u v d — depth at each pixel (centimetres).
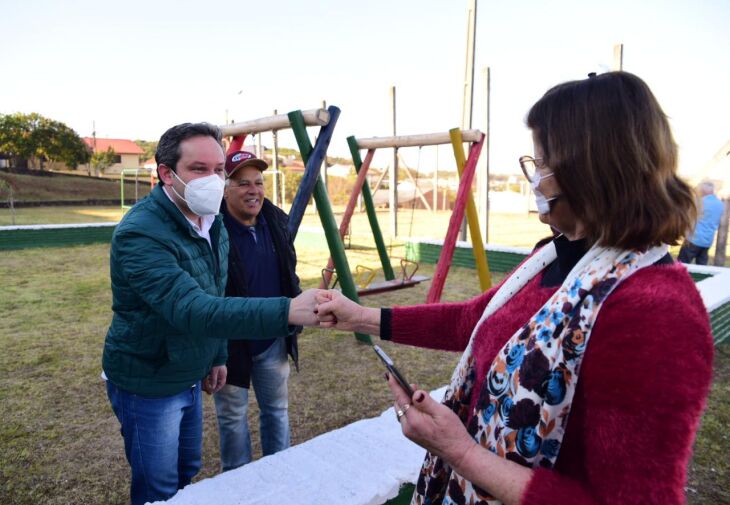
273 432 258
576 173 83
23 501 253
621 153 78
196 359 177
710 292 468
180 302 143
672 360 69
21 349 472
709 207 731
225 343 214
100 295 689
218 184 167
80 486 266
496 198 2484
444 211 2309
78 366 432
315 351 475
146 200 166
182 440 203
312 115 401
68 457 294
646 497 67
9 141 3469
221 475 176
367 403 368
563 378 79
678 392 68
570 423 80
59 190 2872
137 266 150
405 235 1445
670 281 76
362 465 183
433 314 133
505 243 1246
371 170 2577
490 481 82
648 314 72
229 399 238
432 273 873
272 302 136
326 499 164
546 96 90
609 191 80
